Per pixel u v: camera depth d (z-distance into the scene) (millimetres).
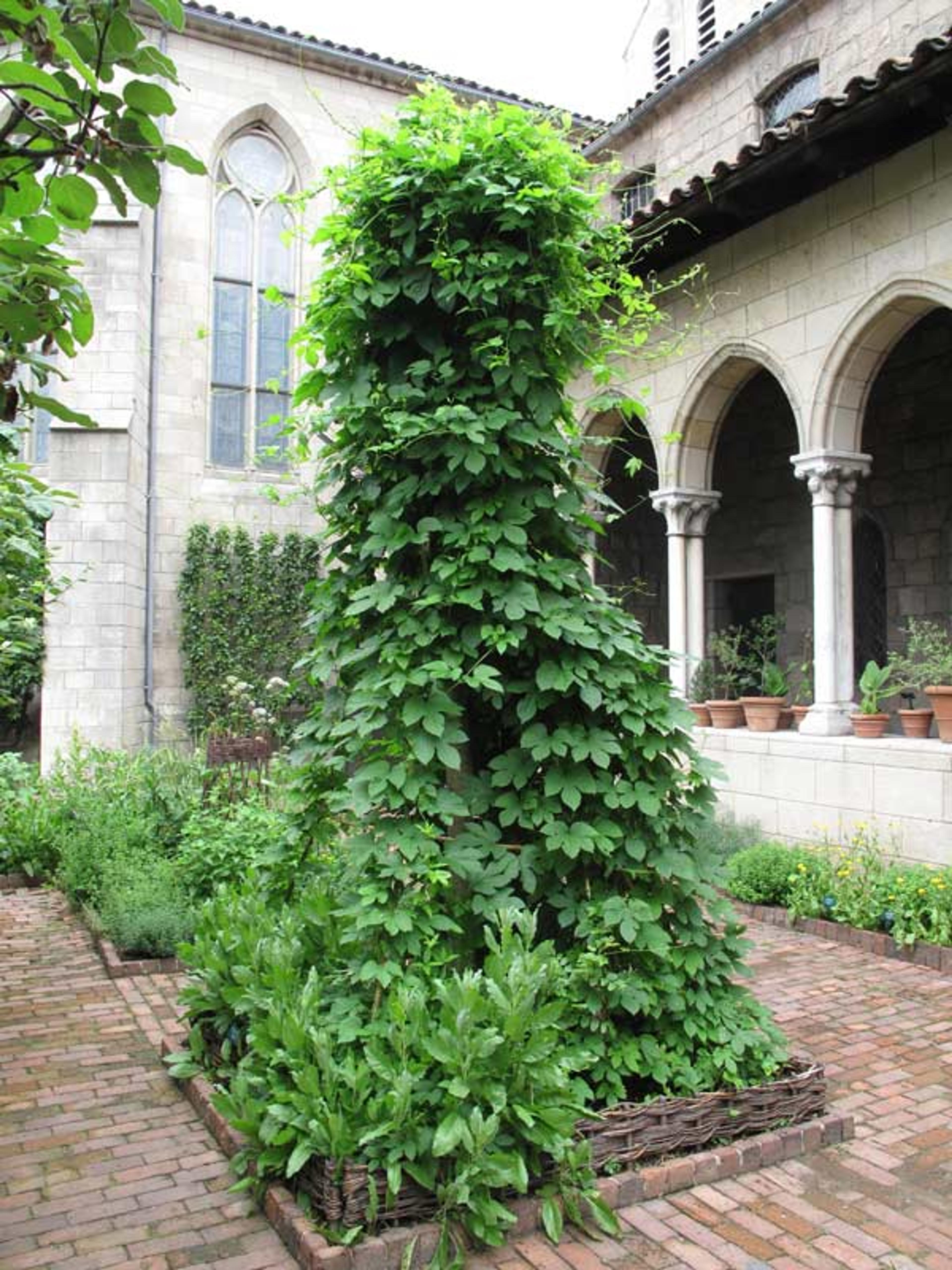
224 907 4570
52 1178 3547
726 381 9922
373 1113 3031
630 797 3605
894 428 11289
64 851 8211
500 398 3807
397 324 3889
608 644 3695
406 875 3330
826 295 8555
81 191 2320
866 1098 4238
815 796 8422
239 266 16578
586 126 17000
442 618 3666
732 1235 3139
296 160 16875
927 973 6082
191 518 15820
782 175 8250
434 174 3746
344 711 3896
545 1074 3066
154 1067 4625
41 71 2088
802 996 5629
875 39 11836
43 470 15641
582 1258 2998
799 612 12633
